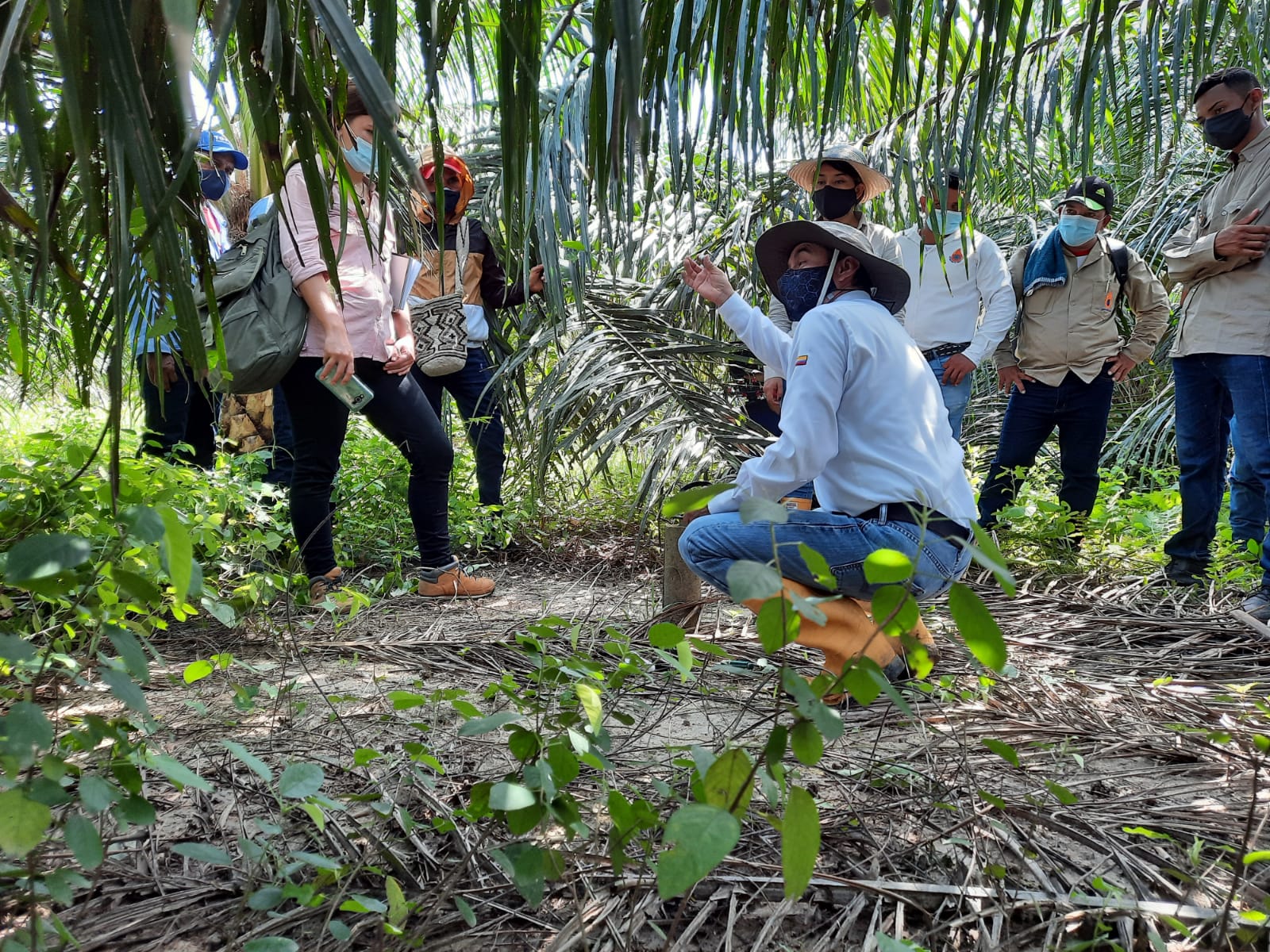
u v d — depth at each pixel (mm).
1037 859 1558
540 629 1567
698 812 839
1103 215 4008
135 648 1062
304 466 3299
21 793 960
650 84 1150
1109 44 1269
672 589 3072
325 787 1776
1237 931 1304
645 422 3990
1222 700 2236
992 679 2150
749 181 1215
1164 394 5719
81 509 1906
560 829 1584
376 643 2861
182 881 1449
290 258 2951
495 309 4715
